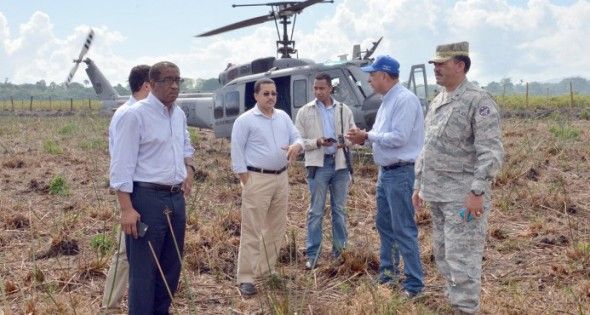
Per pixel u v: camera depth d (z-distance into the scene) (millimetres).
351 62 13305
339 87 13281
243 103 15211
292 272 6352
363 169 12438
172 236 4773
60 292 5938
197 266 6590
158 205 4602
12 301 5672
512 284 5910
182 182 4750
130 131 4496
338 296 5758
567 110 29938
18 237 7871
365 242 7301
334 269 6414
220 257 6887
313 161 6645
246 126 5934
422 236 7547
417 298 5516
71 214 8820
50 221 8672
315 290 5887
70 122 28609
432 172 4855
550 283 5992
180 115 4836
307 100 13703
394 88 5691
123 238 5184
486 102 4621
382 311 5043
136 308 4652
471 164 4762
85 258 6855
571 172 11930
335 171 6711
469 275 4695
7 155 16250
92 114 35625
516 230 7926
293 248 6840
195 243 7090
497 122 4602
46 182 11852
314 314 5293
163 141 4609
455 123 4727
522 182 10828
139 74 5172
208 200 9898
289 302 5152
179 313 5480
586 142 15773
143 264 4641
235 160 5941
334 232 6832
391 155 5617
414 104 5586
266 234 6168
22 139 21000
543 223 7926
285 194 6117
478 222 4699
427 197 4883
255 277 5926
